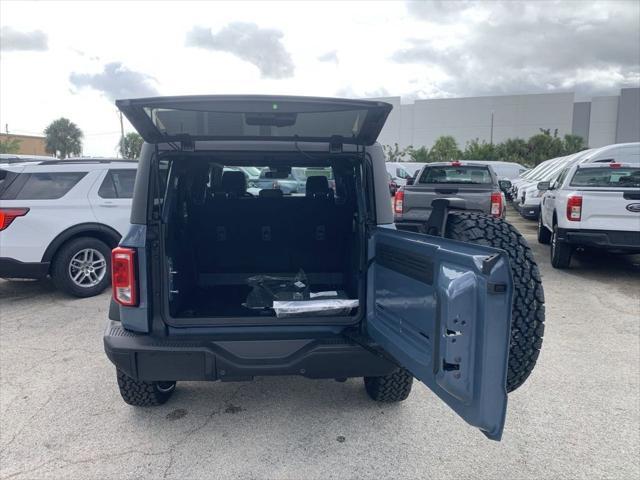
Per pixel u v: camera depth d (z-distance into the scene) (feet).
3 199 20.72
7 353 16.21
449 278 7.39
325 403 12.84
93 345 16.92
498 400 7.02
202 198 14.03
